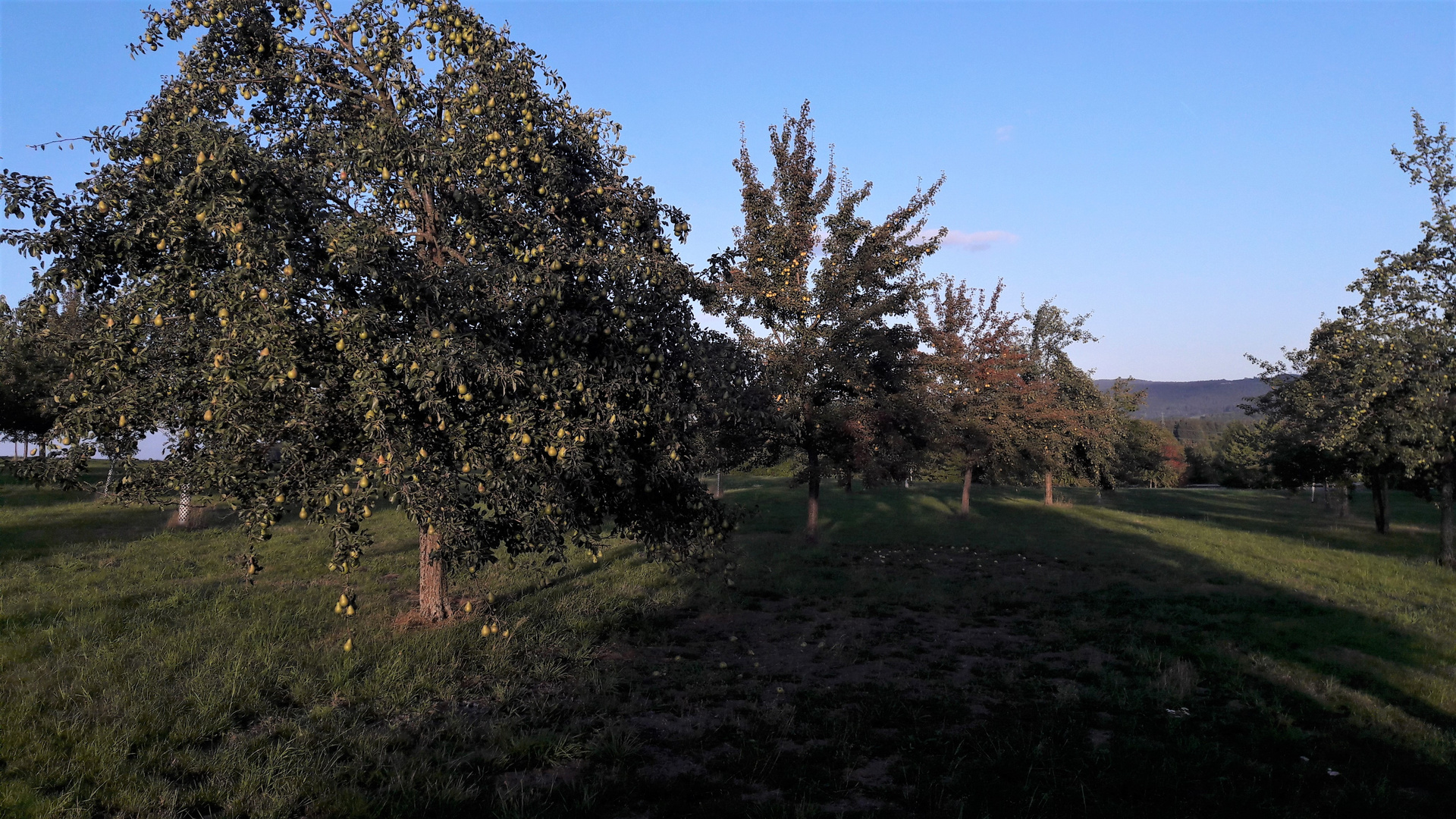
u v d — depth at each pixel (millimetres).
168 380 6055
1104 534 22000
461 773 5195
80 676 6793
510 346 6582
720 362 7754
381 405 5914
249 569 6516
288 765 5188
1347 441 17172
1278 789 5270
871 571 14383
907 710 6711
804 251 16141
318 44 7961
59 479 5996
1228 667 8273
